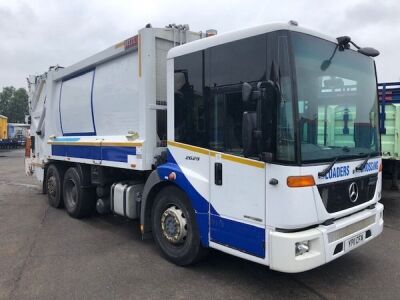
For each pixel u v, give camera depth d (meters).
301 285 4.34
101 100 6.53
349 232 4.07
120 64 5.96
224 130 4.16
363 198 4.38
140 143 5.30
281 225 3.61
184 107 4.66
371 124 4.72
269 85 3.58
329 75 4.06
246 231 3.95
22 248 5.73
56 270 4.84
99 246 5.80
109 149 6.14
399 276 4.59
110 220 7.46
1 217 7.78
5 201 9.59
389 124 7.97
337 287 4.29
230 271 4.75
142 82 5.28
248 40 3.91
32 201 9.56
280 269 3.62
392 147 7.96
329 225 3.82
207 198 4.37
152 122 5.29
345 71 4.32
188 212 4.72
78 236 6.34
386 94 8.20
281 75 3.61
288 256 3.57
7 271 4.82
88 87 6.96
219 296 4.09
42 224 7.17
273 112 3.60
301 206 3.57
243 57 3.96
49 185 8.77
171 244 5.02
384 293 4.14
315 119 3.79
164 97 5.43
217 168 4.23
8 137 44.00
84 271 4.80
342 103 4.21
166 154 5.15
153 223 5.30
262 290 4.22
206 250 4.70
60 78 8.06
